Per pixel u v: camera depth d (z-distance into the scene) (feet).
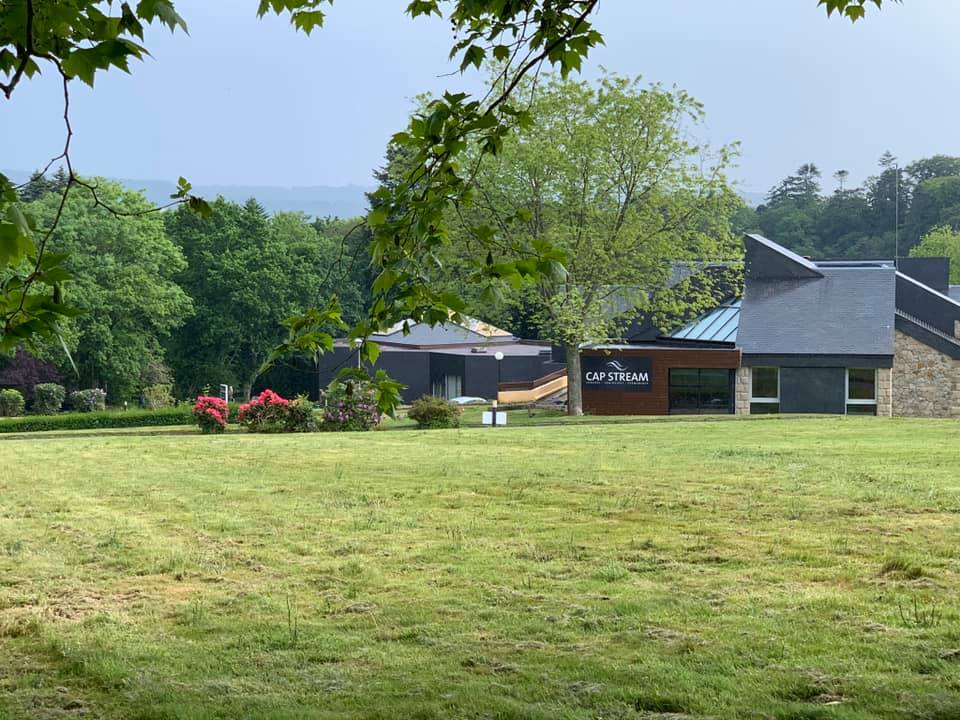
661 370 132.16
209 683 18.52
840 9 21.65
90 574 27.86
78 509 39.50
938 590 23.50
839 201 373.40
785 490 39.11
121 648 20.92
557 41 17.74
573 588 24.90
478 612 22.94
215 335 203.31
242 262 202.59
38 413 174.81
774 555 27.78
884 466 46.78
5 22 11.65
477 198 104.94
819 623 21.15
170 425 123.34
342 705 17.20
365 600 24.41
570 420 110.22
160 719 16.80
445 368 171.94
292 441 71.31
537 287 118.83
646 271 122.11
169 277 203.00
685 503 36.65
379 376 18.44
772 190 461.37
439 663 19.47
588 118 116.57
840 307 135.23
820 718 15.84
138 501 41.22
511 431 79.82
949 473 43.62
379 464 52.80
